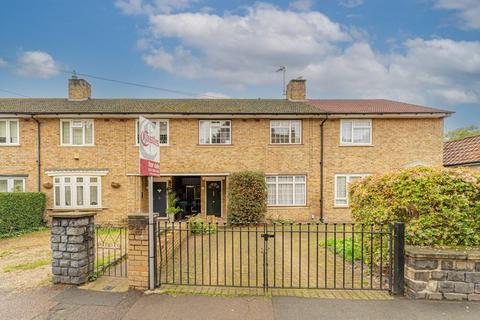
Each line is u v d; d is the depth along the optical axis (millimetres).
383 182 5953
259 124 15617
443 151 15656
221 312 4176
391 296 4688
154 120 15359
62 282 5172
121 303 4457
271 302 4480
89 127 15195
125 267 6207
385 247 5781
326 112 15297
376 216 5953
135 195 15219
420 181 5348
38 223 14133
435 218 5184
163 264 6781
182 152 15414
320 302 4477
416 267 4590
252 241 9906
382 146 15633
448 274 4559
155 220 5109
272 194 15586
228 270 6418
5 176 14836
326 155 15656
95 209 15016
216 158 15508
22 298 4641
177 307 4324
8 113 14391
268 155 15609
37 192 14242
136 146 15219
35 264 6922
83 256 5250
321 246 8938
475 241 5082
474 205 5145
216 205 16672
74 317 4043
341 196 15656
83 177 14984
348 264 6879
